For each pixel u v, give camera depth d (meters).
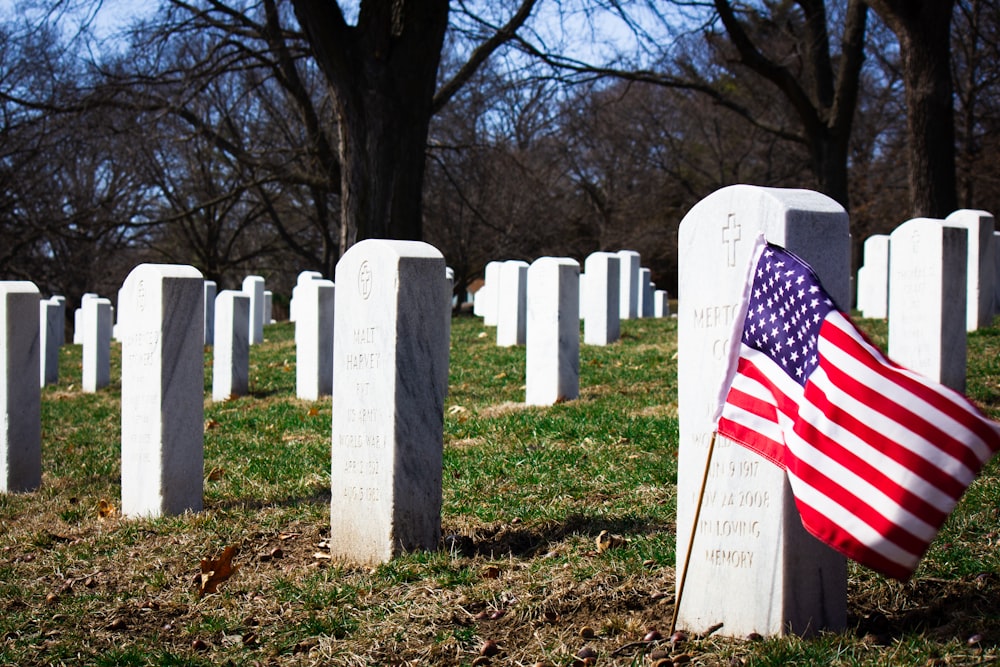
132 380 8.34
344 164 20.55
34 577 6.95
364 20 19.98
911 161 21.47
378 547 6.59
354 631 5.53
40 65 28.56
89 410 15.12
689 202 45.53
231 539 7.40
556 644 5.08
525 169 34.47
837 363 4.41
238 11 26.33
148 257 51.09
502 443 9.65
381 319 6.59
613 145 45.69
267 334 25.41
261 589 6.32
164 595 6.42
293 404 13.59
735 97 43.47
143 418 8.20
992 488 6.76
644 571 5.86
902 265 11.12
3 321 9.51
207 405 14.76
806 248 4.73
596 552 6.39
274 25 25.28
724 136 45.56
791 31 31.62
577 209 49.25
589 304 17.89
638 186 47.16
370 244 6.71
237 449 10.75
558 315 11.85
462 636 5.27
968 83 36.25
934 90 21.08
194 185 43.91
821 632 4.75
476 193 41.56
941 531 6.02
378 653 5.23
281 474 9.34
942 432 4.21
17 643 5.74
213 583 6.41
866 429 4.33
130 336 8.34
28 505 9.09
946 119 21.19
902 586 5.30
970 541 5.89
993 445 4.20
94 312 17.77
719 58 36.59
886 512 4.24
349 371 6.83
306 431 11.50
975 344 13.43
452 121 35.81
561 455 8.91
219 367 15.35
